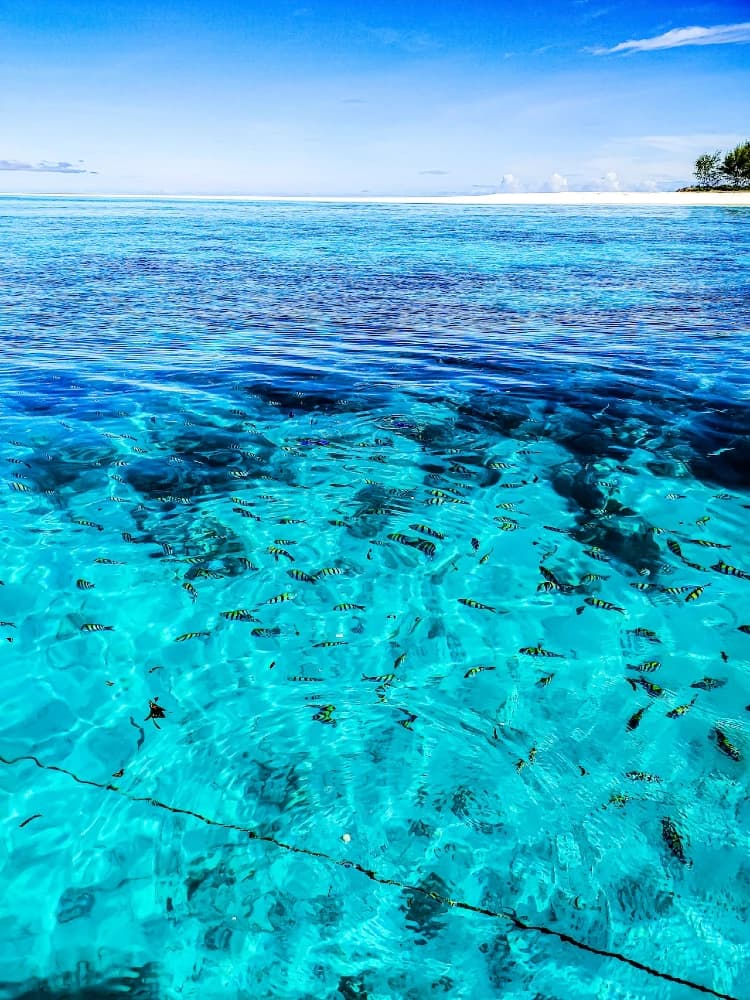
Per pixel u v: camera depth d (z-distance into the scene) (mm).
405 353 9516
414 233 27547
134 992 2133
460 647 3904
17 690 3510
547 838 2676
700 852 2607
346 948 2273
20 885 2477
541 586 4496
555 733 3242
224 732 3256
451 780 2959
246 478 5980
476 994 2131
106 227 30203
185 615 4164
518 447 6621
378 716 3365
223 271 16703
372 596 4391
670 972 2184
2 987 2131
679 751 3111
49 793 2887
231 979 2178
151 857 2600
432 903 2422
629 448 6551
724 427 6941
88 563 4672
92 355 9297
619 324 11188
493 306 12664
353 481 5961
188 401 7656
